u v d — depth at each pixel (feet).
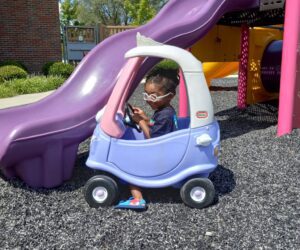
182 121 10.53
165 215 8.80
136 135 10.41
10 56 44.55
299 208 9.02
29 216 8.85
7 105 27.55
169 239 7.72
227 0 15.53
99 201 9.18
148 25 16.52
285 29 14.25
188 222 8.43
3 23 43.70
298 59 14.42
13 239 7.83
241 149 13.75
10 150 9.45
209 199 9.07
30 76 42.57
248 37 22.68
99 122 9.78
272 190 10.12
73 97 12.35
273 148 13.51
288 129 14.83
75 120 10.64
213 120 9.30
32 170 10.16
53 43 46.39
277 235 7.77
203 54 20.98
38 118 10.73
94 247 7.48
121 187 10.36
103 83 12.65
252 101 24.31
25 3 44.29
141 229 8.14
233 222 8.38
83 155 13.73
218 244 7.48
